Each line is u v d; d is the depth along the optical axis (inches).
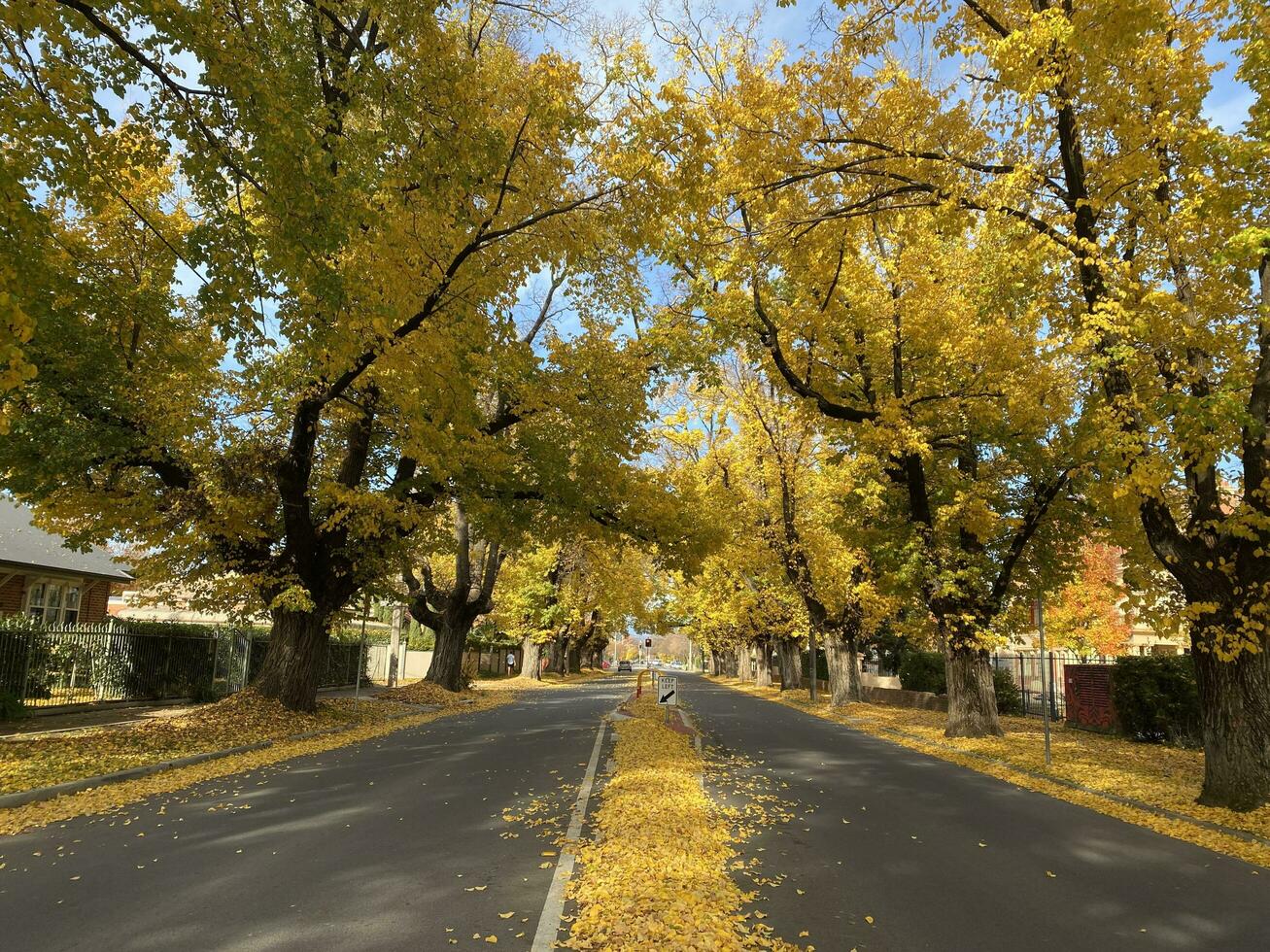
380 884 242.5
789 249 523.2
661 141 462.0
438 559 1707.7
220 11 330.6
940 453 743.7
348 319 399.9
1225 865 295.7
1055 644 1328.7
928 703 1045.8
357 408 652.7
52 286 386.9
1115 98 394.0
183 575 712.4
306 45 378.9
